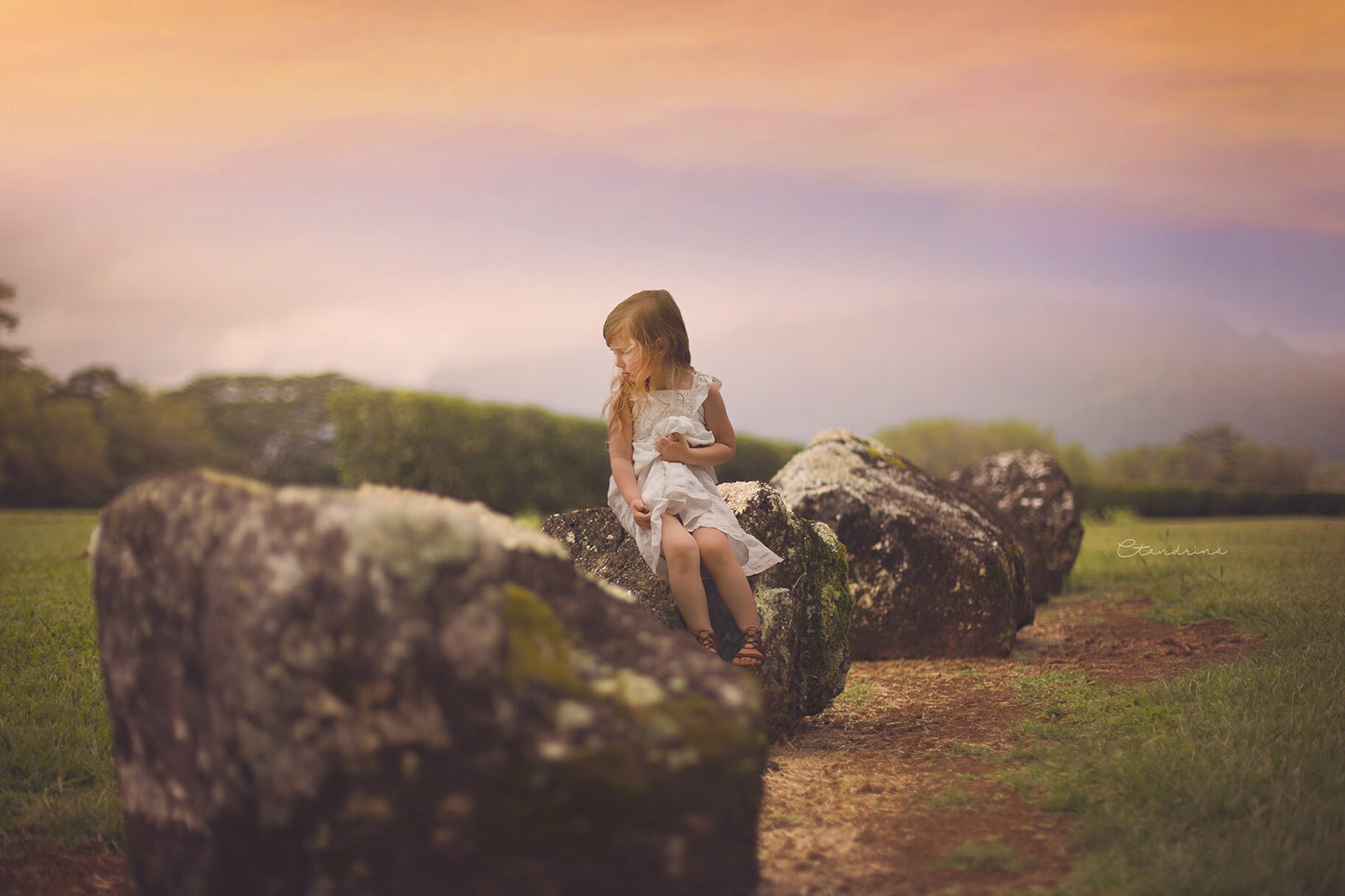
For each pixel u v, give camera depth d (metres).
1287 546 11.37
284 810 1.71
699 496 3.52
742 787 1.77
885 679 5.14
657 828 1.69
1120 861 2.45
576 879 1.68
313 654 1.65
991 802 3.05
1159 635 6.05
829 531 4.32
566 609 1.91
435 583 1.66
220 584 1.78
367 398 16.81
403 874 1.69
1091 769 3.21
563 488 17.70
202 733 1.83
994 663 5.45
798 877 2.48
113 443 36.69
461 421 16.89
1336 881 2.24
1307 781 2.84
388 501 1.89
